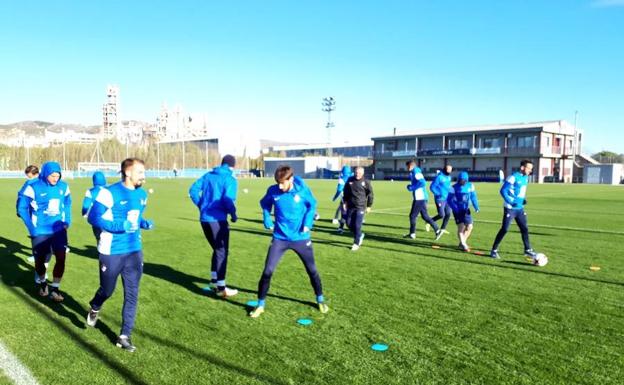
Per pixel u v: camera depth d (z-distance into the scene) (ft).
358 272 25.13
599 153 279.69
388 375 12.84
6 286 21.85
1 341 15.11
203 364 13.46
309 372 12.98
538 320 17.39
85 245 33.01
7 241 34.47
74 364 13.42
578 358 13.99
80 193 93.50
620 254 30.83
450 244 34.81
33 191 19.57
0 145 284.82
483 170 212.23
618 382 12.48
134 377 12.62
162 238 36.70
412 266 26.71
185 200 78.02
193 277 23.86
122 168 14.47
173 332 15.99
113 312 18.16
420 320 17.34
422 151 228.22
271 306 19.04
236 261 28.14
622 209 65.87
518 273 25.02
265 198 18.13
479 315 17.92
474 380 12.55
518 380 12.57
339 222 43.93
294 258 28.81
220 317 17.62
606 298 20.33
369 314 18.02
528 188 136.98
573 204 75.15
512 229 43.78
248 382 12.36
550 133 204.64
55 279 19.74
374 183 171.42
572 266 26.89
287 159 265.75
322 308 18.30
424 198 36.99
